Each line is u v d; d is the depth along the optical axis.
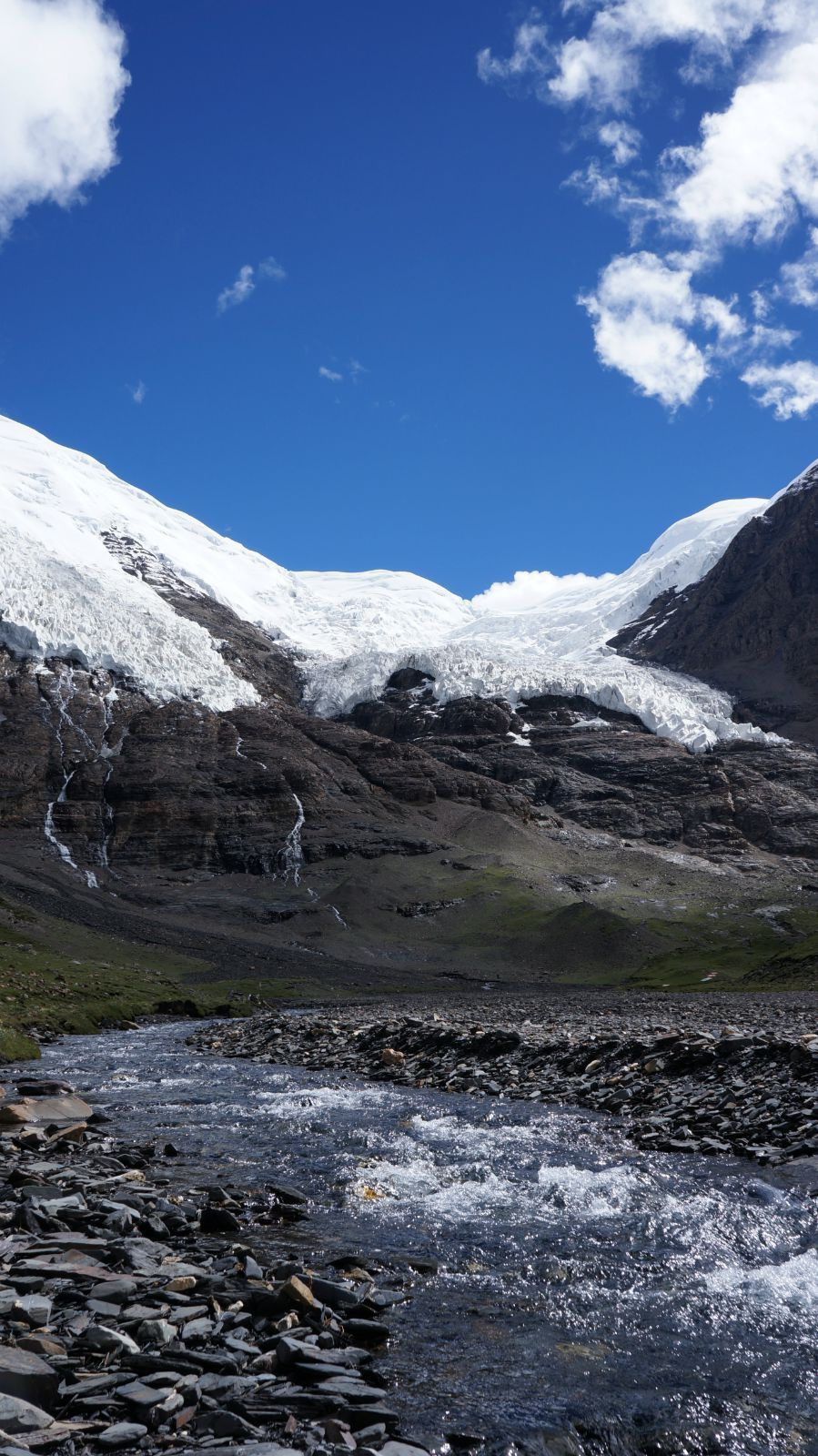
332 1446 8.14
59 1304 11.06
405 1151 21.34
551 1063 34.03
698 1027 42.47
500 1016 63.25
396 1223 15.61
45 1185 16.50
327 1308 11.42
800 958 115.31
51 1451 7.86
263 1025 60.06
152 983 99.31
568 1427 8.96
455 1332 11.16
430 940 179.88
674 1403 9.52
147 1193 16.50
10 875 199.12
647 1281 12.96
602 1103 27.62
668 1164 20.00
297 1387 9.32
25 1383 8.62
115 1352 9.72
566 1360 10.50
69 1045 50.91
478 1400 9.45
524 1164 20.03
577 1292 12.55
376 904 197.12
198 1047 50.56
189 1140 22.53
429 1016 62.16
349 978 142.00
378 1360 10.30
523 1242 14.62
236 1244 13.89
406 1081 34.62
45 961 91.88
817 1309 11.99
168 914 194.75
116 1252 12.94
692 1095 26.23
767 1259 13.87
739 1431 9.05
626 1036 35.19
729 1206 16.58
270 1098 29.73
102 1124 24.69
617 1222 15.73
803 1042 27.70
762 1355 10.68
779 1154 20.23
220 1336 10.38
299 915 192.75
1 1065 39.28
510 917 185.62
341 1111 27.23
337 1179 18.50
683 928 178.75
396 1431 8.73
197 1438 8.21
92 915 171.75
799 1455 8.68
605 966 158.00
